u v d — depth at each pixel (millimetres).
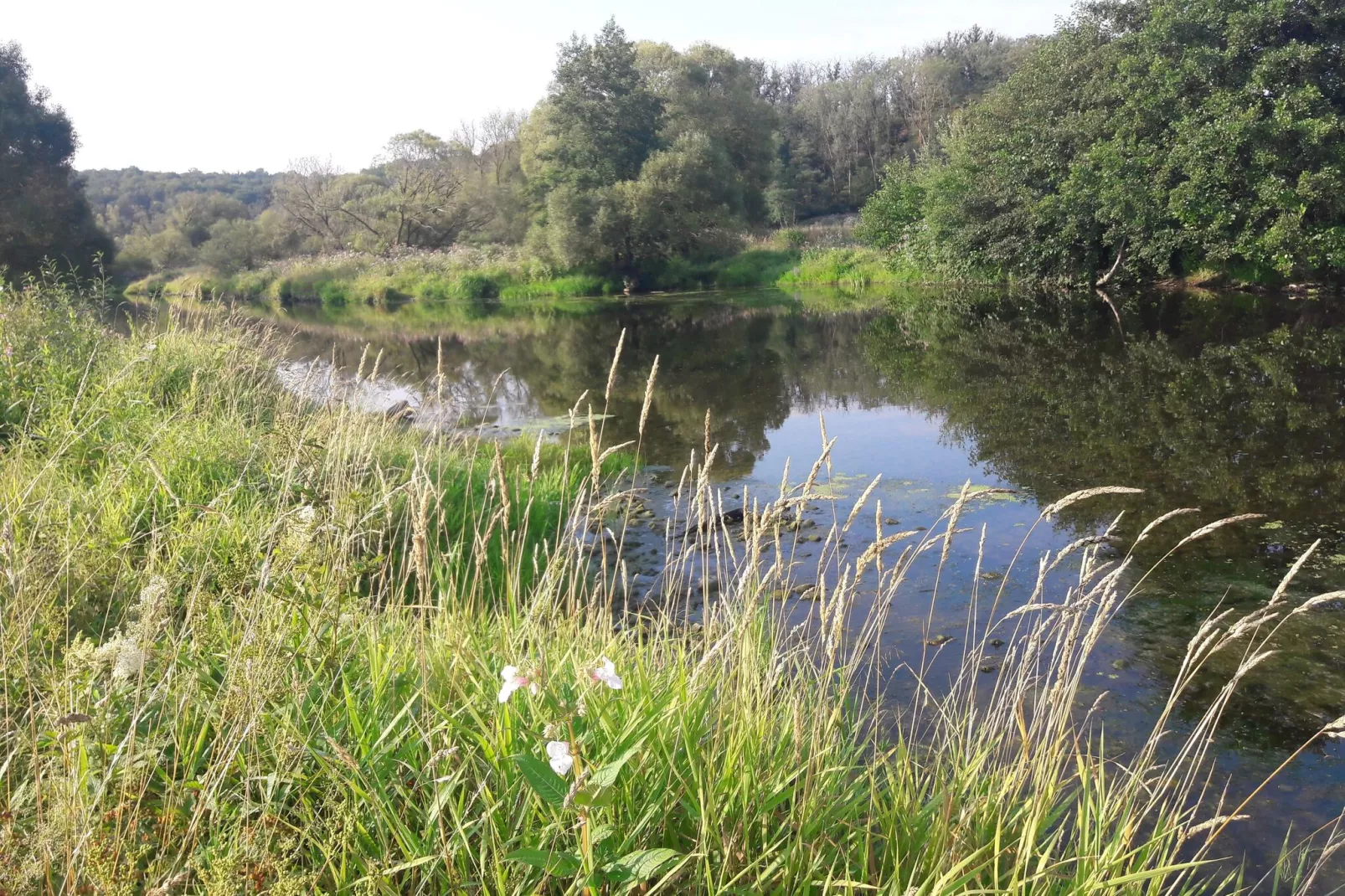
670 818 2615
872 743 4066
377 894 2215
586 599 6133
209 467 5879
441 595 3512
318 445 4238
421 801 2625
